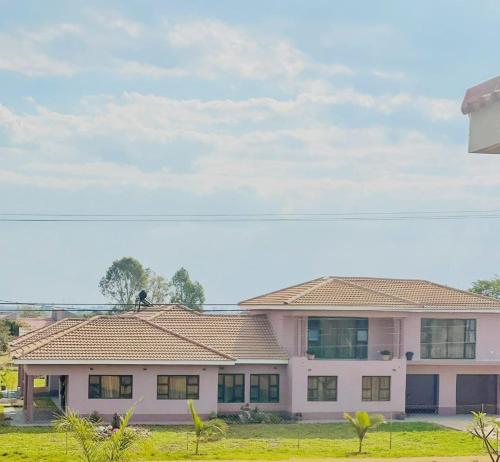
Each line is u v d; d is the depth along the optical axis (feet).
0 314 452.76
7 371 253.24
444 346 177.17
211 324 175.63
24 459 116.57
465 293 186.39
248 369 166.09
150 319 176.76
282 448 130.41
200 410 158.10
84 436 99.91
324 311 168.76
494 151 52.16
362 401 168.14
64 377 161.89
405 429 154.40
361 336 172.55
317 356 169.68
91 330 161.27
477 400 185.06
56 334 162.50
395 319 173.06
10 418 157.89
